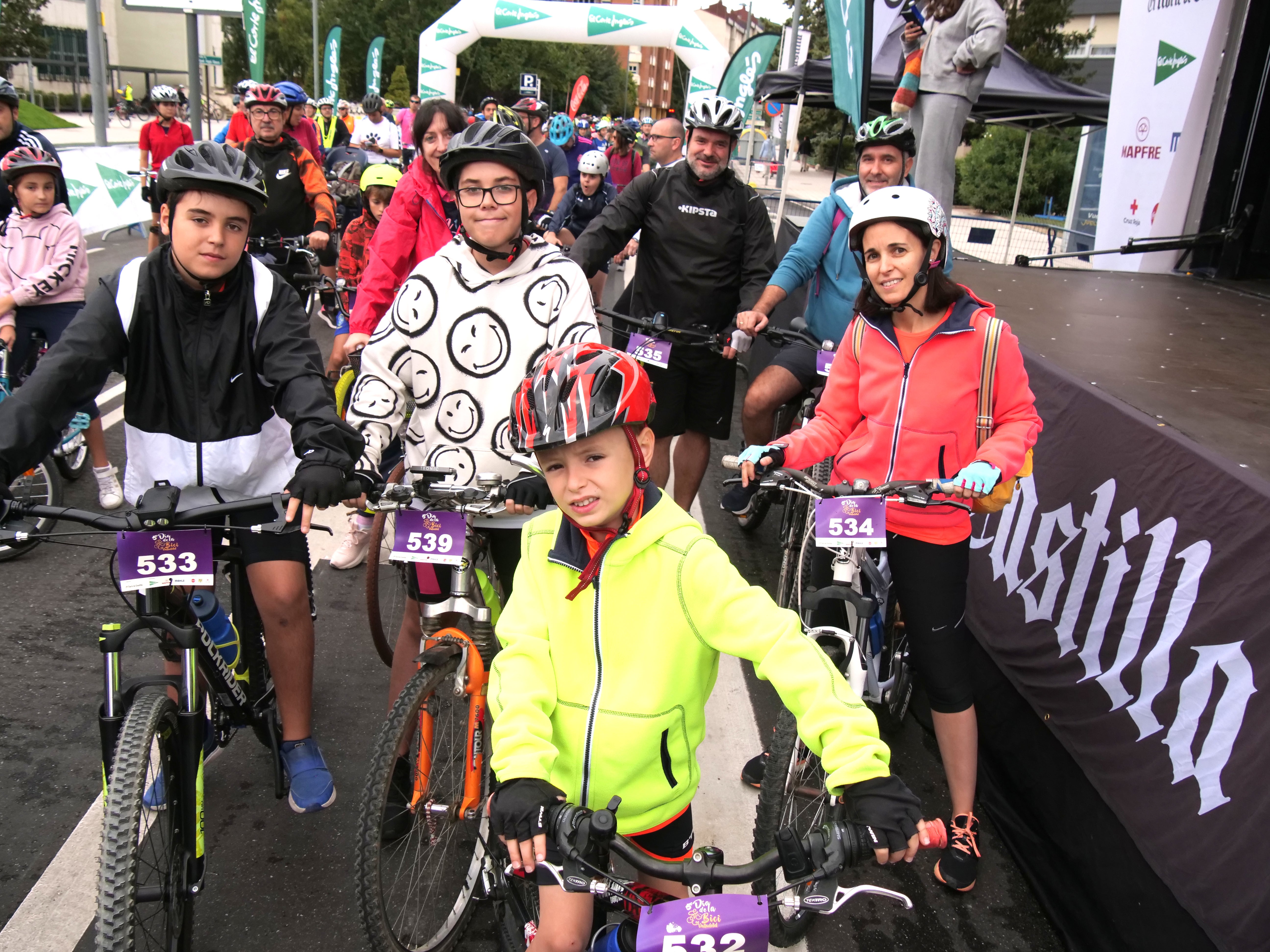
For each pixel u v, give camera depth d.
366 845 2.10
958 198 27.98
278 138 6.34
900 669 3.35
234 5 16.23
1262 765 2.10
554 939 1.73
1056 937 2.69
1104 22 31.19
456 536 2.33
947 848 2.81
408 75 57.56
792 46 19.94
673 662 1.76
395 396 2.58
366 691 3.64
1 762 3.11
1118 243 8.78
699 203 4.40
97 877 2.66
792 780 2.54
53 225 4.86
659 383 4.59
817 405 3.77
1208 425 3.26
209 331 2.43
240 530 2.46
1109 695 2.71
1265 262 7.89
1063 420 3.43
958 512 2.72
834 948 2.58
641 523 1.74
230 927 2.51
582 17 13.47
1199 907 2.16
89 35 17.33
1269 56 7.54
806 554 3.53
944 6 5.68
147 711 2.06
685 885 1.62
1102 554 2.94
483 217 2.42
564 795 1.54
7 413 2.10
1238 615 2.30
